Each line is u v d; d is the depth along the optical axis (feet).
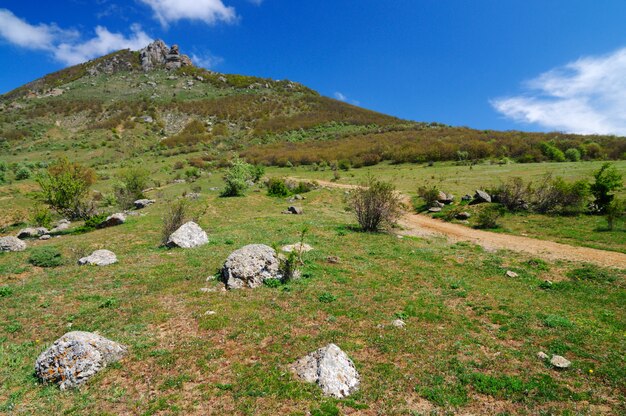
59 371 30.09
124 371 31.24
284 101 597.52
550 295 54.85
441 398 27.55
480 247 86.43
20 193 191.52
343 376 29.22
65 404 27.12
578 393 28.73
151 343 35.83
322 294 49.73
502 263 72.23
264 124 497.87
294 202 158.61
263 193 178.19
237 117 521.24
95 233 100.68
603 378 31.01
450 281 59.36
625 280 59.36
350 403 26.63
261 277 53.83
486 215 112.88
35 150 359.87
